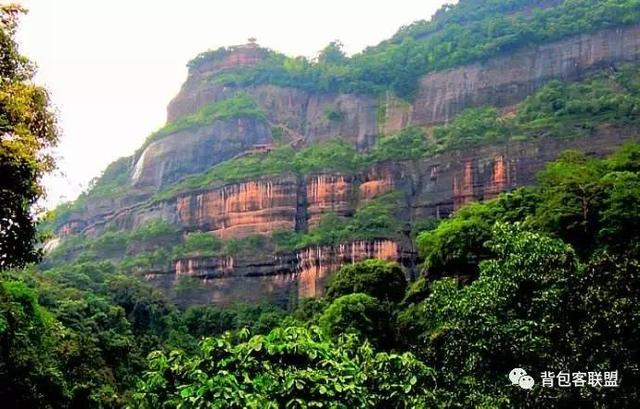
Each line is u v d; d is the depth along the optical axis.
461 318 26.72
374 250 116.19
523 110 133.88
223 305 129.62
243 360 19.11
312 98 182.25
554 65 146.25
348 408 18.77
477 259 63.75
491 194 117.75
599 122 112.88
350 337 21.95
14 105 32.09
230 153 171.12
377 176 134.25
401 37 196.00
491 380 24.92
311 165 144.12
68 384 52.72
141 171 177.75
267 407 17.84
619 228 53.12
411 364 20.91
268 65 194.62
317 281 120.81
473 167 121.50
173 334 104.25
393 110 164.62
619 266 23.94
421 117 160.00
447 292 31.39
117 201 174.75
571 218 57.62
